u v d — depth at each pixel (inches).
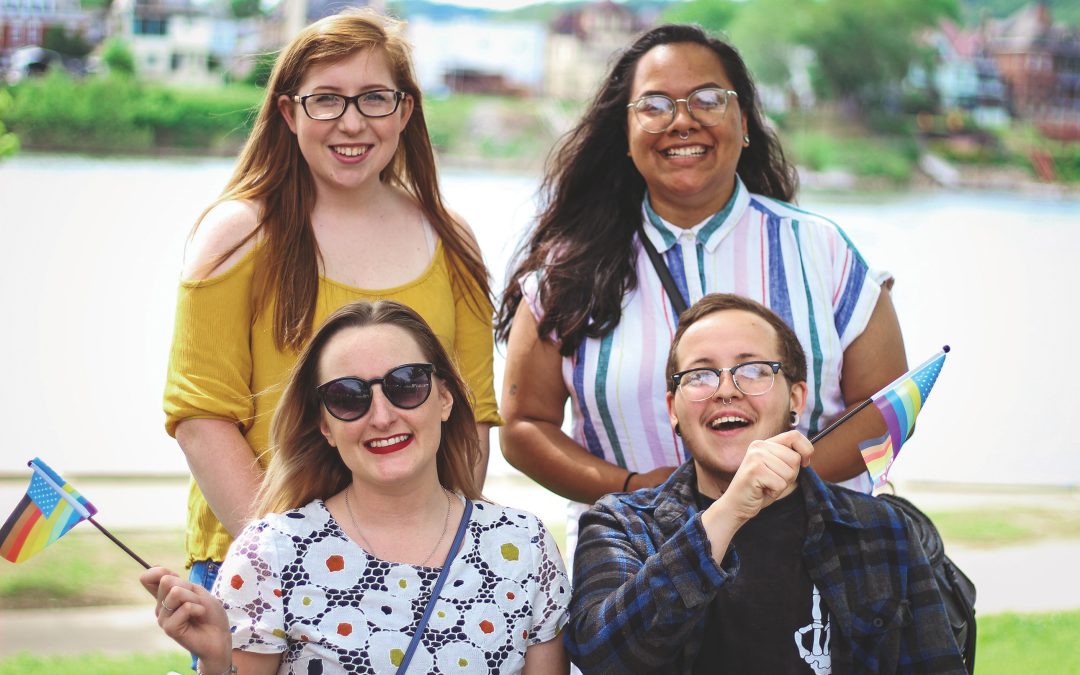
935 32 1384.1
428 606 110.2
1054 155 1305.4
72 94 1116.5
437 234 141.3
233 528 126.3
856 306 144.3
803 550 116.2
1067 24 1376.7
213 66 1173.7
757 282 145.1
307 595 109.7
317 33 132.0
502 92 1378.0
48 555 277.4
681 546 107.3
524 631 112.7
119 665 218.2
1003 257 731.4
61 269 599.2
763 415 118.3
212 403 127.6
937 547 126.9
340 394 112.0
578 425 149.1
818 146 1294.3
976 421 426.6
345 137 131.6
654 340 143.6
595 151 153.6
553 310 146.7
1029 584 274.2
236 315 129.8
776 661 114.7
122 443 384.5
